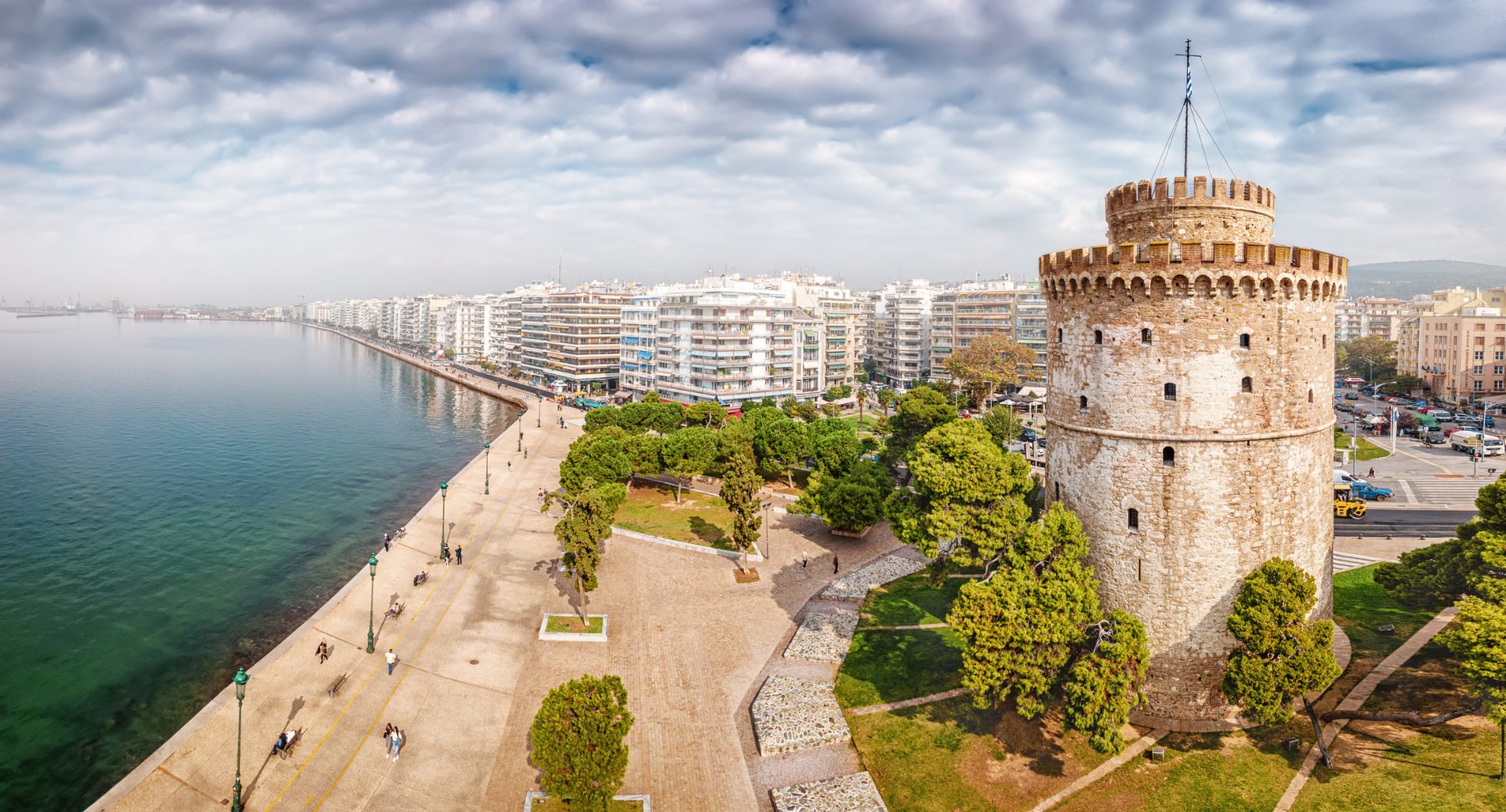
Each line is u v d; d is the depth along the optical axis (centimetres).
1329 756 4019
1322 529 4662
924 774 4144
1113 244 4709
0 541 8844
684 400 18225
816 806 3900
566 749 3594
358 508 10556
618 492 8138
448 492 10656
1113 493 4581
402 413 19250
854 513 7788
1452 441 12031
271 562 8388
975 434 5719
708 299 17800
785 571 7275
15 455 13138
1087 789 3950
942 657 5362
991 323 19238
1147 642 4494
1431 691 4491
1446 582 4772
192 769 4219
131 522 9644
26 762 4791
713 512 9412
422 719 4722
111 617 6906
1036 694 4306
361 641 5766
